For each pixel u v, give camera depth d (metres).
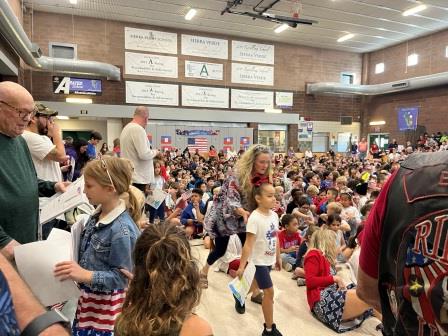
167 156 11.28
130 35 12.63
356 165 9.25
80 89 11.98
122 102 12.62
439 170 0.58
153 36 12.95
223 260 3.66
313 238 3.01
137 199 1.70
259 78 14.74
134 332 1.07
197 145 13.88
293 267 3.77
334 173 7.20
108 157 1.60
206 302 2.96
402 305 0.59
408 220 0.59
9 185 1.51
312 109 15.84
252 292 2.97
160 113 13.12
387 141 15.88
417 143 13.48
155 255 1.11
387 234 0.64
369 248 0.72
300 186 6.10
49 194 2.00
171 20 12.48
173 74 13.34
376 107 16.42
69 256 1.30
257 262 2.43
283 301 3.06
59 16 11.73
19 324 0.50
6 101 1.47
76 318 1.56
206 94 13.87
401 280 0.59
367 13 11.75
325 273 2.84
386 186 0.68
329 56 16.08
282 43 15.10
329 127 16.22
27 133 2.23
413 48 14.59
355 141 16.70
